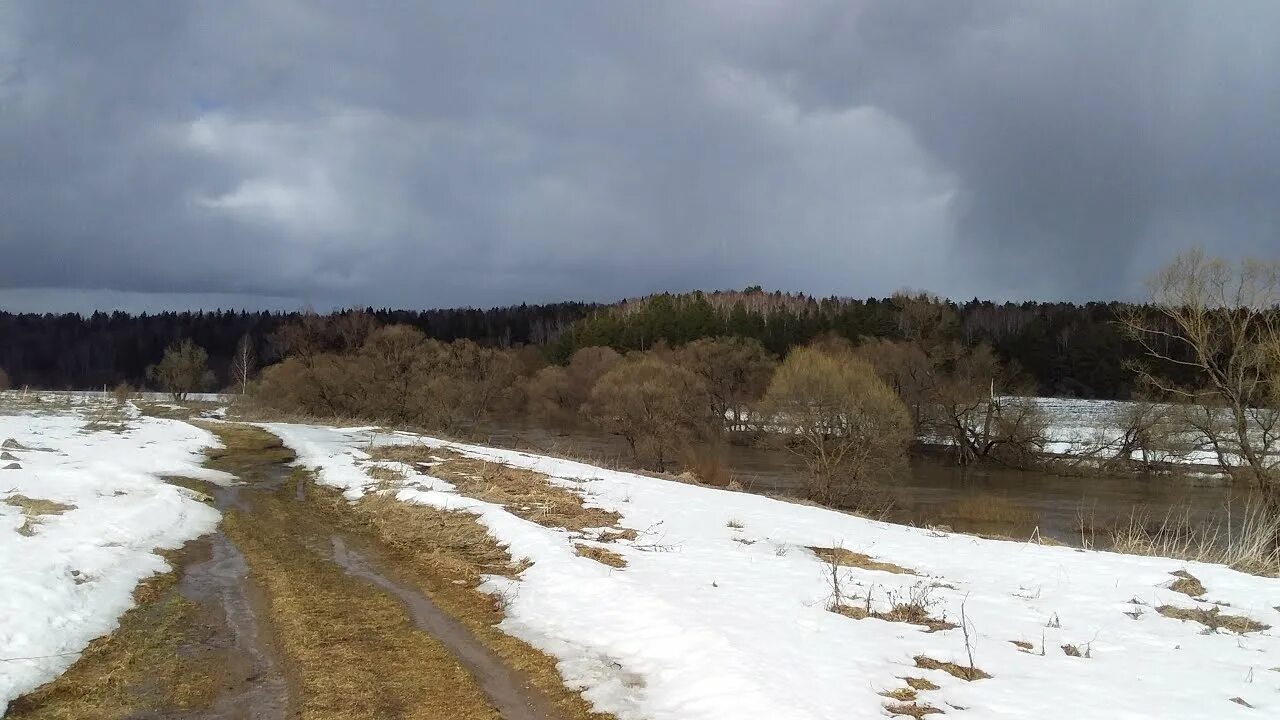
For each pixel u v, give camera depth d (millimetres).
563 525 11047
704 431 44875
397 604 7398
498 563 8984
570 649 6262
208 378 69688
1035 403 43438
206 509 11727
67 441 18125
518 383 59156
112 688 5289
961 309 99062
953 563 10508
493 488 13695
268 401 42719
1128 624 7473
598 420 43281
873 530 13430
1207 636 7098
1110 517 26938
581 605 7238
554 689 5496
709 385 51938
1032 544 12562
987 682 5590
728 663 5578
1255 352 21781
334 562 9039
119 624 6539
